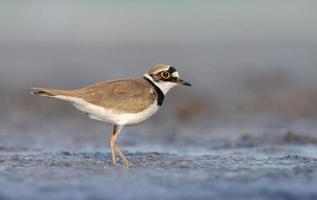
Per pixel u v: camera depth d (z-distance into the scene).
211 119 17.19
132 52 29.78
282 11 39.22
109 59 27.88
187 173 8.86
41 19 35.66
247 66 26.02
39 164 9.59
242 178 8.45
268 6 40.31
